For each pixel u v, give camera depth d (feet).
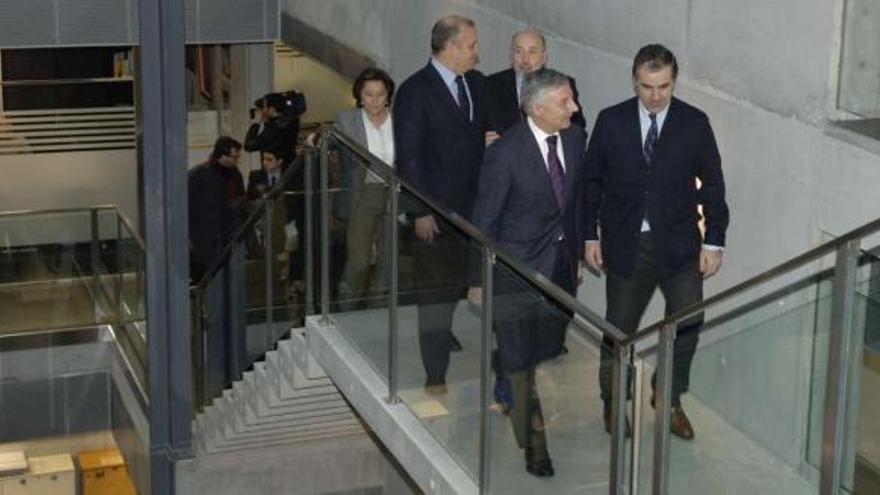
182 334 36.55
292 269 32.96
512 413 22.88
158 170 35.17
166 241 35.63
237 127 59.52
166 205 35.37
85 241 52.19
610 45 33.71
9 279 52.21
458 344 24.63
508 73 29.86
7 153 61.46
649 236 26.32
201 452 38.40
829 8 26.58
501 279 22.80
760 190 28.84
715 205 26.23
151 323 36.37
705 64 30.37
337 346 30.40
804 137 27.43
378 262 28.09
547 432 21.91
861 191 25.90
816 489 20.21
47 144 61.87
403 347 27.04
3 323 52.21
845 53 26.55
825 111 26.89
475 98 28.68
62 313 52.39
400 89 28.60
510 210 25.68
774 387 20.92
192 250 43.96
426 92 28.30
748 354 20.93
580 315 20.67
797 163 27.66
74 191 62.44
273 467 37.73
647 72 25.18
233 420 37.01
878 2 25.93
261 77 57.26
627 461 20.71
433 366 25.73
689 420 20.65
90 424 53.06
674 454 20.63
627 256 26.45
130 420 48.67
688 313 19.29
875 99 26.30
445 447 25.63
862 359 18.85
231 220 44.27
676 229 26.30
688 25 30.81
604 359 20.33
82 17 50.08
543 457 22.11
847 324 18.88
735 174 29.63
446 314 24.95
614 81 33.55
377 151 31.24
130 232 49.06
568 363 21.20
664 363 20.02
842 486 19.43
